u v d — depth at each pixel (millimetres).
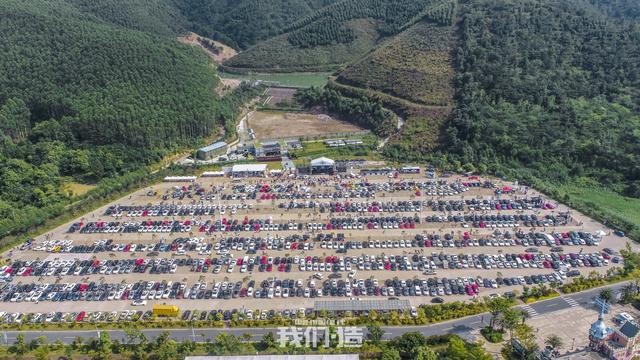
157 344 188375
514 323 187750
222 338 185000
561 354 182625
